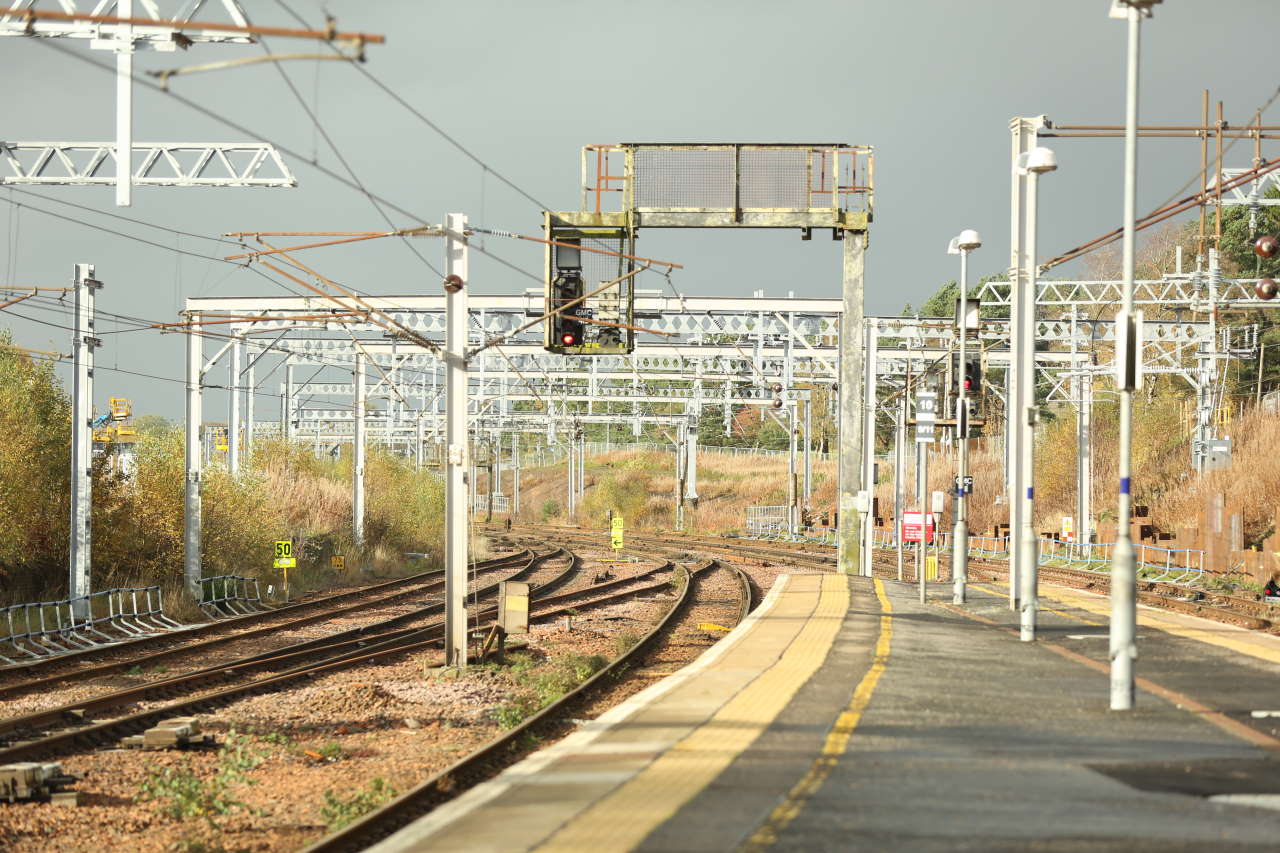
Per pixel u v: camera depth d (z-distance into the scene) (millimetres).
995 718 20406
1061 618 38312
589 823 13711
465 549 34375
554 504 169000
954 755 17328
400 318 71938
